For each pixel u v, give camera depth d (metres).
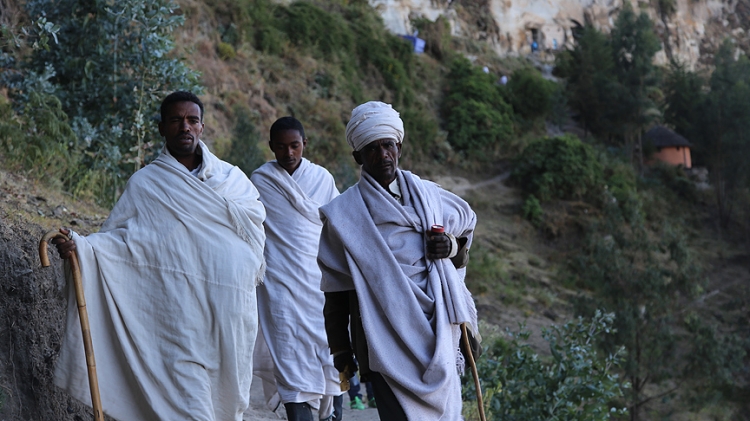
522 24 45.78
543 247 29.39
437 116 35.06
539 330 21.45
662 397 18.27
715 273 32.28
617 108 39.66
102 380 3.49
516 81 38.62
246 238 3.76
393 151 3.68
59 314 4.50
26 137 8.11
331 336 3.76
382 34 35.84
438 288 3.48
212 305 3.61
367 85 33.09
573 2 47.97
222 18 28.64
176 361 3.53
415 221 3.59
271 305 5.20
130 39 9.85
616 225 19.58
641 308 18.05
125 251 3.54
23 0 11.52
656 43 41.06
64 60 9.72
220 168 3.85
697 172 40.53
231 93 26.02
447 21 41.28
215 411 3.66
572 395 7.83
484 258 25.47
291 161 5.43
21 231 4.77
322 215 3.66
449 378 3.39
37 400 3.96
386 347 3.43
